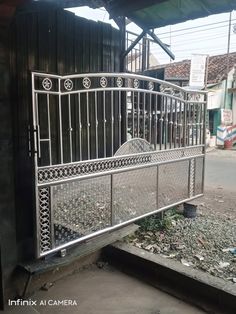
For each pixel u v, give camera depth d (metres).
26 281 2.71
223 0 3.62
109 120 3.80
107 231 3.13
